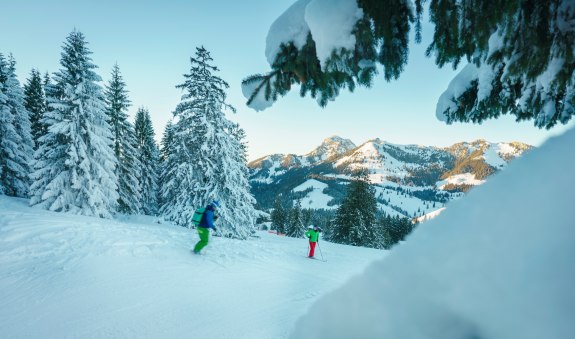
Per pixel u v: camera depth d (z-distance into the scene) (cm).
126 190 2569
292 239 2066
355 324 51
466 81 346
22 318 448
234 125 1889
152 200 3123
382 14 195
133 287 574
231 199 1794
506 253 34
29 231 798
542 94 270
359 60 212
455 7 201
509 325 29
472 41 224
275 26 238
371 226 3123
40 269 614
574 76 207
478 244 39
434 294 42
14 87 2514
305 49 230
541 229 32
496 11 192
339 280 775
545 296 27
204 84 1778
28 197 2497
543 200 34
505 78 241
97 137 1823
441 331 39
